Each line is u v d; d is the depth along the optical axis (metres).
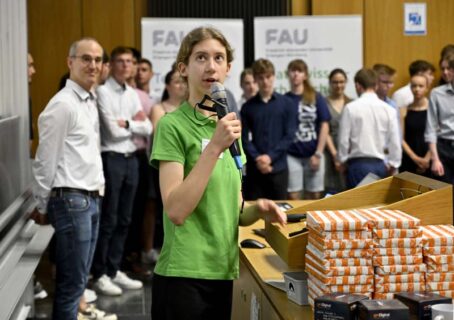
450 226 3.08
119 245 7.18
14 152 5.39
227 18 9.45
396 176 3.87
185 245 2.92
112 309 6.48
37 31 9.34
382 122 7.19
